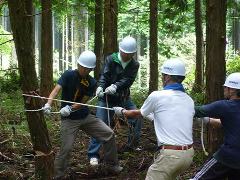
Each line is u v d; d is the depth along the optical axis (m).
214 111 4.93
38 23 33.22
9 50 21.11
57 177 6.39
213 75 6.08
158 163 4.71
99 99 7.25
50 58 11.77
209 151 6.27
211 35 6.08
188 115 4.79
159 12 15.48
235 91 4.96
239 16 16.05
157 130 4.79
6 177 6.47
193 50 22.34
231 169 4.96
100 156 7.50
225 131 4.99
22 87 4.90
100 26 14.22
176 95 4.80
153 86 12.96
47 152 5.09
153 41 12.87
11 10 4.63
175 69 4.86
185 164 4.73
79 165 7.08
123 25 24.19
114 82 7.12
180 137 4.69
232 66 17.78
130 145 7.89
